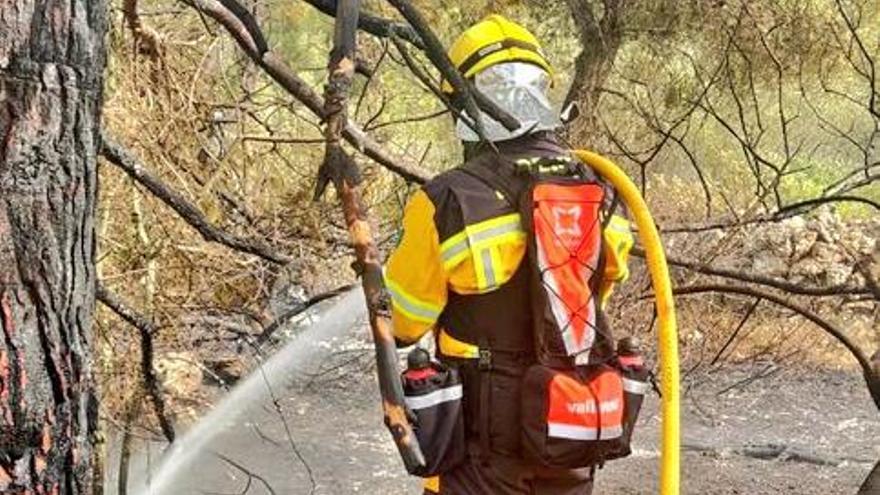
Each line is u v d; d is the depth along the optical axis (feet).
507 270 10.66
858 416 35.91
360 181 6.99
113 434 18.92
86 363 7.72
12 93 7.22
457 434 10.75
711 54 26.99
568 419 10.52
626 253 11.39
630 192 10.65
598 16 29.04
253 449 26.45
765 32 26.03
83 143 7.57
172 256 17.15
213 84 17.65
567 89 29.86
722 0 26.18
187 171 16.69
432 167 23.85
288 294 18.03
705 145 26.71
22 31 7.22
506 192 10.73
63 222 7.47
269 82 18.89
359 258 6.79
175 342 17.95
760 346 29.25
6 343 7.30
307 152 18.76
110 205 16.58
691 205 24.47
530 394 10.55
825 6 26.35
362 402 31.81
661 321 10.39
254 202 17.19
